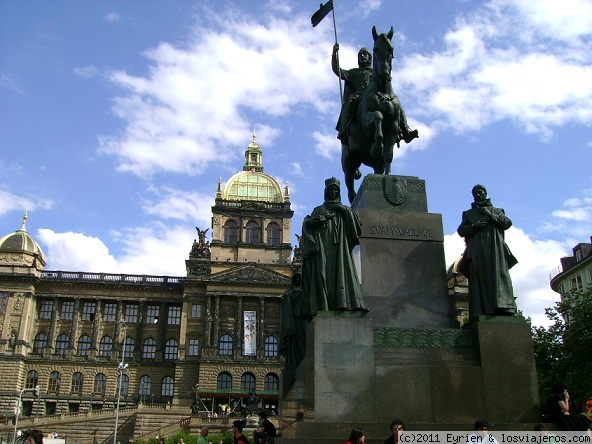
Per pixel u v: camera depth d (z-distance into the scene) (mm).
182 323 106625
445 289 12766
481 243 12422
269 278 108250
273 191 123875
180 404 100250
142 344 109750
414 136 15203
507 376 11438
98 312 110125
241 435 12938
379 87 14797
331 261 12031
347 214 12391
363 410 10844
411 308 12508
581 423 10406
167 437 61469
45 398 102688
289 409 11789
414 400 11078
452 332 11945
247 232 117125
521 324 11812
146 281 112125
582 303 44062
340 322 11281
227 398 101250
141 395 104938
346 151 16016
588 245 71750
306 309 12250
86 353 108125
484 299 12109
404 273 12742
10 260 109312
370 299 12438
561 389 10812
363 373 11055
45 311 109875
